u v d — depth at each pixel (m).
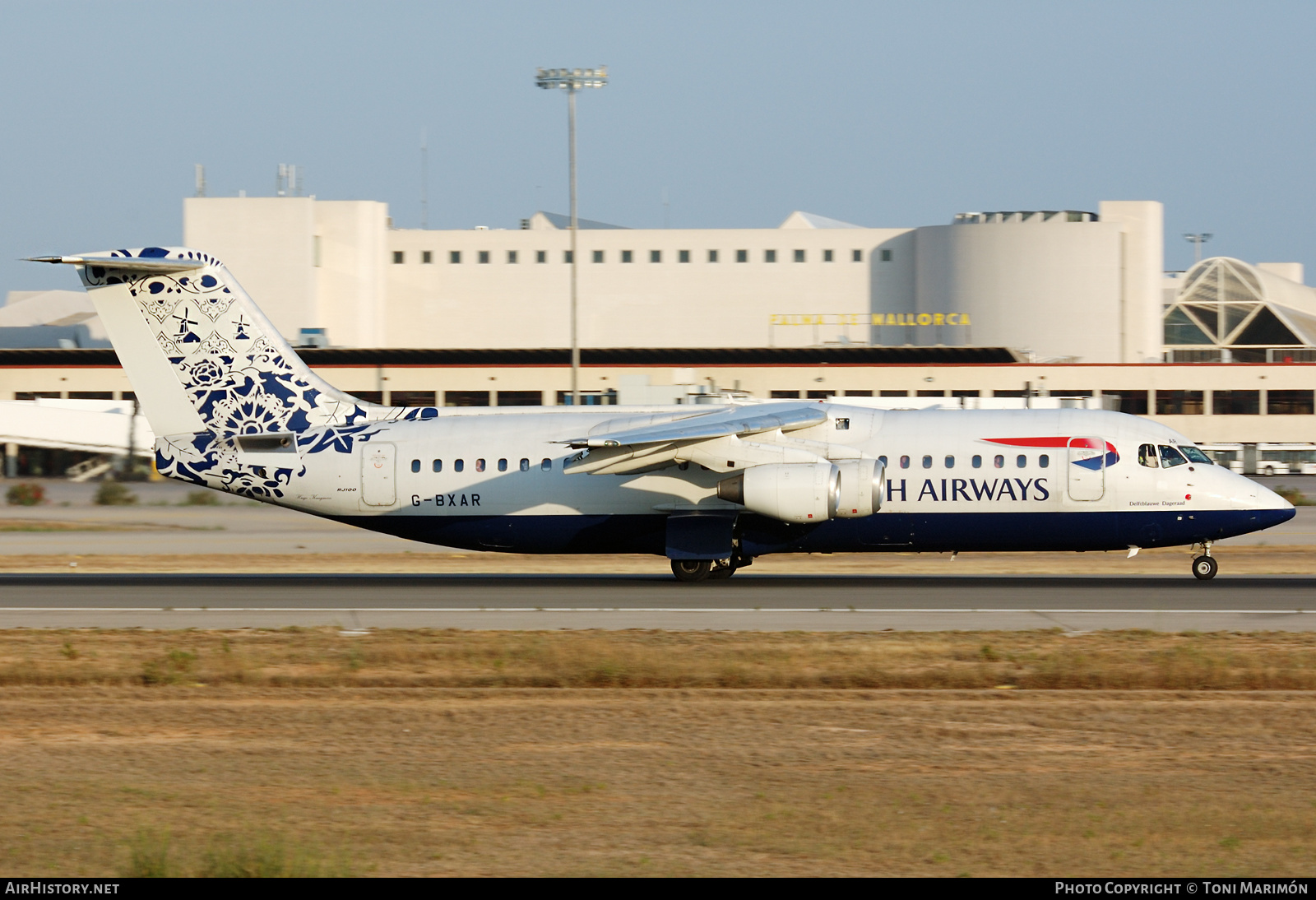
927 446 114.94
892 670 73.75
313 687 71.75
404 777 52.75
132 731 60.94
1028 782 51.62
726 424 110.50
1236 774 52.62
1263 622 89.94
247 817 47.31
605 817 47.19
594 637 84.31
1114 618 92.00
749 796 49.78
